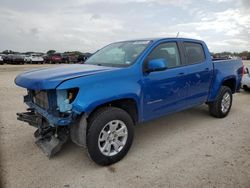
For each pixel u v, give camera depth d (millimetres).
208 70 5133
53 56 41188
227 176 3160
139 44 4344
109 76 3430
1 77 14977
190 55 4859
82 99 3115
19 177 3150
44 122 3756
